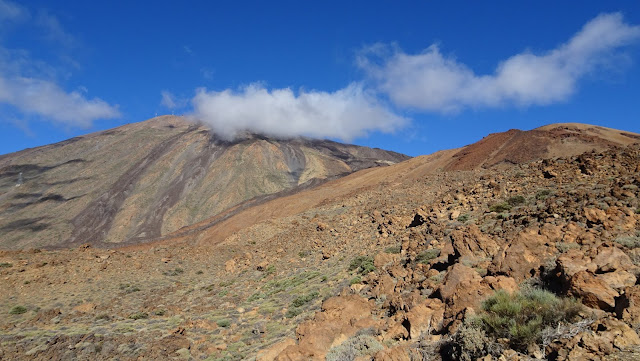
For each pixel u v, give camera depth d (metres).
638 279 8.55
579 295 8.47
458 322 9.62
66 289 35.28
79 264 43.53
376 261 22.72
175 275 43.66
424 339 10.08
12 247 158.38
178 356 17.08
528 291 10.25
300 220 65.50
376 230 34.19
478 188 32.06
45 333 21.88
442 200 32.81
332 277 24.89
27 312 28.48
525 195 25.09
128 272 42.72
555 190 23.86
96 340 19.98
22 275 37.84
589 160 28.59
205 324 21.31
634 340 6.49
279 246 46.91
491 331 8.26
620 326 6.86
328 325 12.95
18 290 34.19
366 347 10.63
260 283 32.88
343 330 12.70
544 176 29.59
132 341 19.53
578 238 13.28
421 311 11.23
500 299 9.20
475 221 22.38
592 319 7.66
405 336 10.89
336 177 185.75
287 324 18.50
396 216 34.16
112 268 43.47
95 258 47.06
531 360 7.05
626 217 14.07
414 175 81.00
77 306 29.91
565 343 6.98
